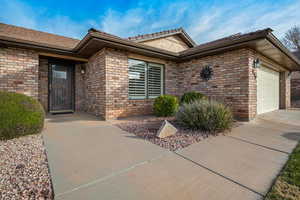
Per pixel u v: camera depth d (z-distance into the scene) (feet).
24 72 18.39
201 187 5.65
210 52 19.97
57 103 23.43
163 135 11.62
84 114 21.80
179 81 26.00
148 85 22.93
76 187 5.49
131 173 6.56
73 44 25.29
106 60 18.01
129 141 10.65
